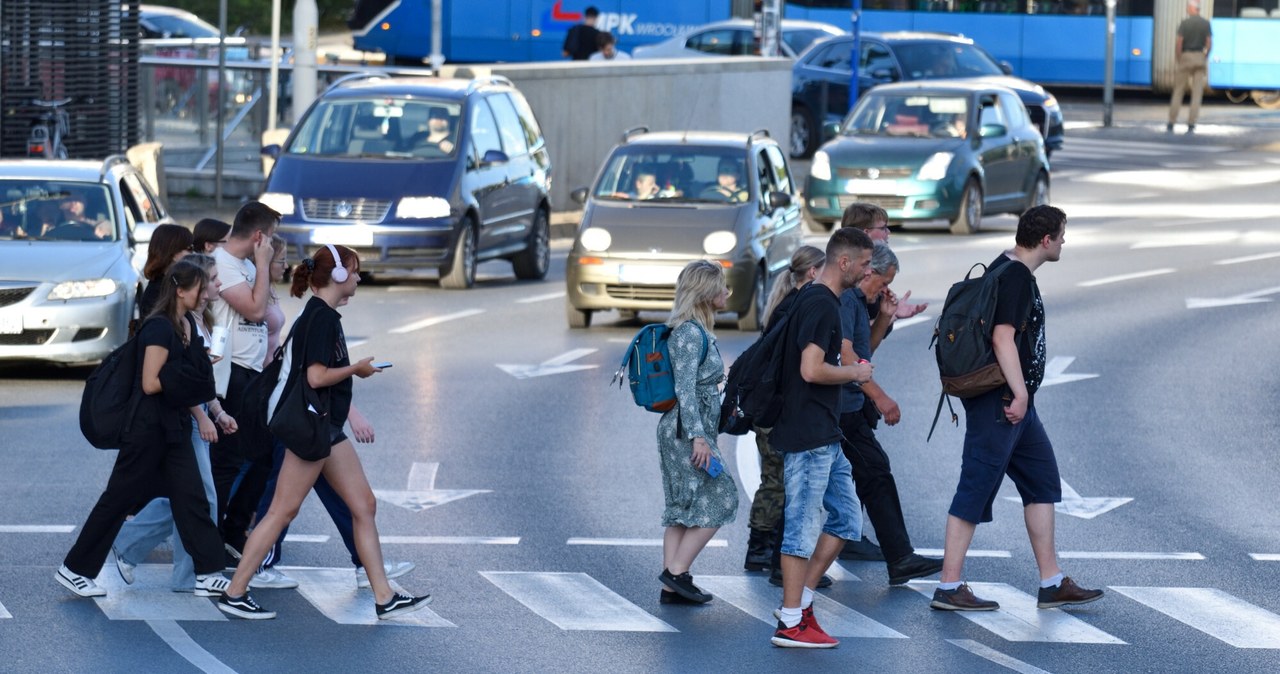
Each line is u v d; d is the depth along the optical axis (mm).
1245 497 36969
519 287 70062
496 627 27656
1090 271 73688
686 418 28625
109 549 29141
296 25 90812
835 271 27562
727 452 41156
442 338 56656
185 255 28719
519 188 71812
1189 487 37812
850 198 85938
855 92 114250
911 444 42219
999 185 89438
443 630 27469
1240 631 27766
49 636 26953
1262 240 83250
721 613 28672
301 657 26000
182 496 28891
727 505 29109
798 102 120875
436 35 105250
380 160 67688
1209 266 74875
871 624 28203
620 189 60531
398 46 152125
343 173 67062
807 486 27141
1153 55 146875
